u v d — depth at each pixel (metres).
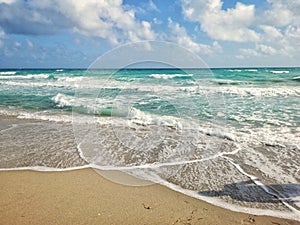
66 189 3.51
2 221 2.77
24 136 6.12
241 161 4.53
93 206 3.09
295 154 4.86
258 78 20.05
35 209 3.01
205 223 2.83
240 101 10.20
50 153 4.91
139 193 3.43
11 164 4.44
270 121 7.09
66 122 7.51
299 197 3.39
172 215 2.95
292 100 10.30
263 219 2.92
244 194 3.46
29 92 14.01
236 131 6.20
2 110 9.45
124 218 2.87
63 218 2.84
